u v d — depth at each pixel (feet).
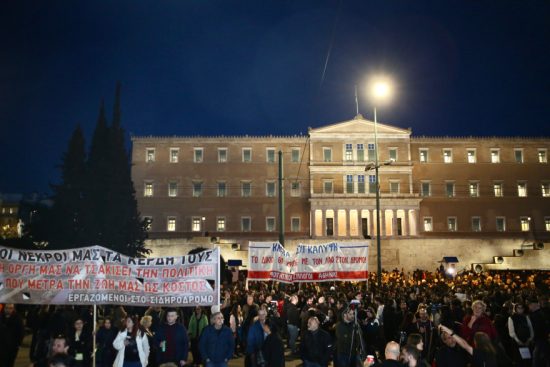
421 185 306.76
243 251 249.55
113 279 47.11
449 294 77.41
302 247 83.25
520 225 307.17
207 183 304.71
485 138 313.94
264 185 304.30
